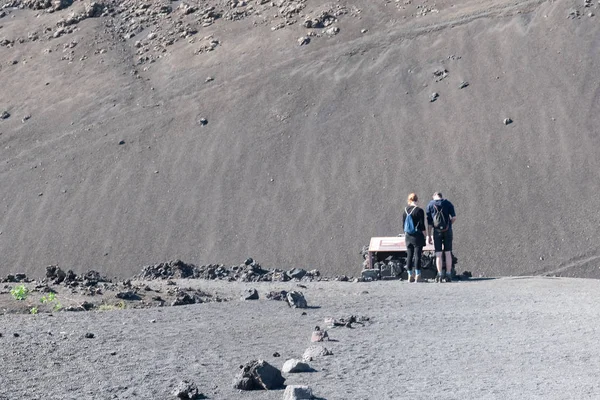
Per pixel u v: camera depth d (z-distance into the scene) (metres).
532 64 65.62
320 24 79.38
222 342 12.22
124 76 79.12
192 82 75.12
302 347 11.81
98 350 11.39
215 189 60.91
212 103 70.81
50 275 21.70
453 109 63.44
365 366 10.32
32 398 8.71
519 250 49.50
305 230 54.84
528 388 8.93
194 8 88.44
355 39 75.62
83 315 15.14
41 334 12.63
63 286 19.78
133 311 15.71
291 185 59.69
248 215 57.50
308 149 62.97
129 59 82.50
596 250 48.34
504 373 9.83
